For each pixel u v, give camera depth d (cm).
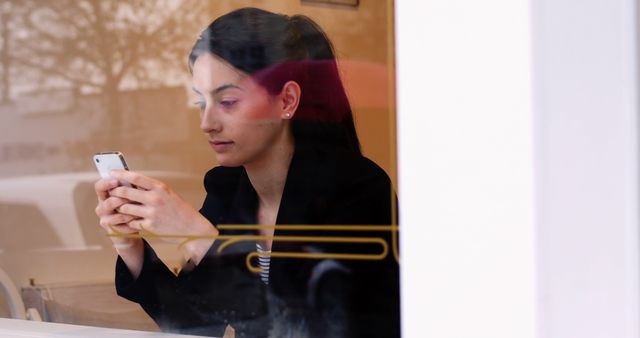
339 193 148
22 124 214
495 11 84
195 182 177
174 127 185
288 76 161
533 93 82
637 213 86
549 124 83
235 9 172
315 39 157
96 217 198
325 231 150
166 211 181
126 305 185
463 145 87
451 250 89
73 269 198
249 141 165
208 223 173
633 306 87
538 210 83
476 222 87
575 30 84
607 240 86
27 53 215
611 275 86
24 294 204
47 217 204
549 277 84
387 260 143
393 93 143
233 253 165
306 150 156
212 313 167
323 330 148
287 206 154
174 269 176
